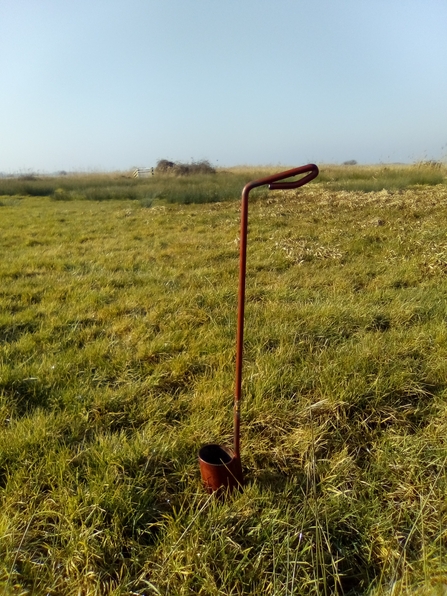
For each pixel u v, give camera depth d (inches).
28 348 154.9
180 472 100.3
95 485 92.2
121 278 236.4
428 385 132.2
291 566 79.4
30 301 205.9
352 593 78.7
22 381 132.3
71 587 76.8
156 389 133.6
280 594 75.0
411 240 300.5
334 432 113.1
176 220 456.4
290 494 95.8
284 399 124.0
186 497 94.0
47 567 78.9
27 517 87.7
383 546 85.0
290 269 255.0
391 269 245.1
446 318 176.7
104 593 76.6
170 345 156.0
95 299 204.1
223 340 157.6
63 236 379.6
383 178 810.8
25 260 283.6
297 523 86.3
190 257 286.7
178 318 178.7
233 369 140.9
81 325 177.6
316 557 79.4
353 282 228.8
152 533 86.7
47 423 113.0
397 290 211.0
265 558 81.6
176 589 75.7
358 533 86.9
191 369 143.0
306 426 114.4
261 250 293.7
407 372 133.4
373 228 350.9
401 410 122.7
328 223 392.8
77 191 878.4
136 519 86.9
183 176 1219.9
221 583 77.8
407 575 78.6
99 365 145.1
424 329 165.6
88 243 346.6
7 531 82.5
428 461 102.9
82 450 105.2
